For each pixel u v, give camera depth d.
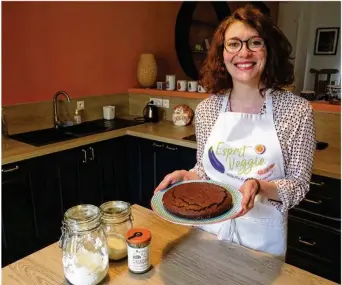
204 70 1.29
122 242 0.92
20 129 2.46
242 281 0.83
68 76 2.69
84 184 2.45
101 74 2.93
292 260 1.99
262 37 1.06
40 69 2.50
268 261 0.92
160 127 2.74
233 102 1.24
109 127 2.73
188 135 2.46
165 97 2.99
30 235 2.16
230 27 1.10
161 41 3.40
